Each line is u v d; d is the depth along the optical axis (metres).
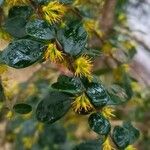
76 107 0.19
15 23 0.19
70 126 0.48
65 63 0.19
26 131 0.48
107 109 0.19
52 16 0.18
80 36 0.19
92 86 0.19
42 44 0.18
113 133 0.20
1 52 0.19
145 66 0.64
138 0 0.47
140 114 0.49
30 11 0.19
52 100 0.20
